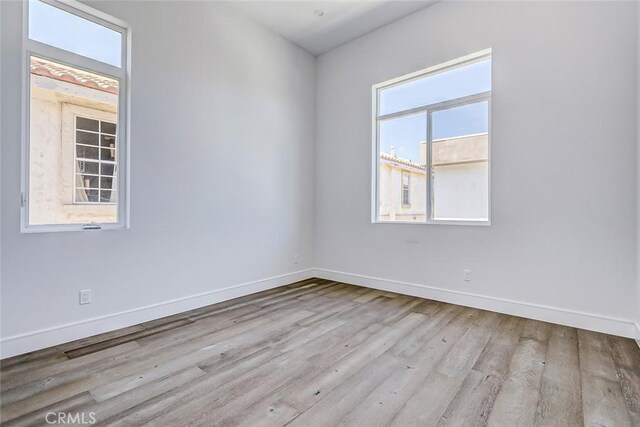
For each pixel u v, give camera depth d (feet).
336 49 15.07
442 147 12.35
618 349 7.79
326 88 15.49
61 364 7.02
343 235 14.92
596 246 8.97
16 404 5.60
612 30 8.72
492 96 10.66
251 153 12.89
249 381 6.38
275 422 5.17
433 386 6.22
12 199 7.40
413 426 5.09
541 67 9.76
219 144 11.71
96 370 6.77
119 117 9.36
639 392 6.00
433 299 12.07
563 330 9.02
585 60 9.09
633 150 8.45
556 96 9.52
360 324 9.53
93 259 8.66
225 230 11.96
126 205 9.41
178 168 10.51
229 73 12.03
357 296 12.55
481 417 5.31
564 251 9.44
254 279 13.05
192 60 10.87
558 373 6.68
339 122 15.02
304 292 13.14
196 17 10.97
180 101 10.55
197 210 11.06
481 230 10.97
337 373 6.70
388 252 13.41
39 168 8.00
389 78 13.28
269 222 13.67
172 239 10.37
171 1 10.30
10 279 7.36
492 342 8.23
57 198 8.31
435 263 12.07
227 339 8.41
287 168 14.48
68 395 5.88
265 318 10.03
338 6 12.09
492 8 10.67
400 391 6.05
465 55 11.25
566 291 9.42
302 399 5.80
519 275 10.21
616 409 5.51
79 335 8.38
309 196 15.69
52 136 8.21
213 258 11.56
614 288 8.73
